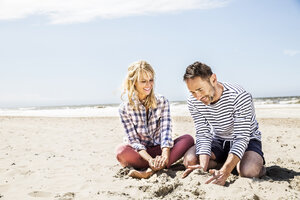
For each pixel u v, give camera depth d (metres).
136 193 2.74
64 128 9.71
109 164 4.06
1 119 14.81
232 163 2.82
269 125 8.74
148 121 3.51
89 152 5.12
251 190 2.63
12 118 15.66
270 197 2.51
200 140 3.26
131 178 3.25
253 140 3.18
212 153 3.27
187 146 3.53
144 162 3.46
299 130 7.26
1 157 4.72
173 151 3.44
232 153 2.85
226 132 3.21
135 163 3.46
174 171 3.33
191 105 3.30
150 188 2.78
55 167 3.96
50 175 3.54
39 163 4.22
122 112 3.47
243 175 3.00
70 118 14.91
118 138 6.91
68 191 2.91
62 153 5.06
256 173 2.96
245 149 2.97
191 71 2.72
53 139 6.94
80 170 3.75
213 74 2.84
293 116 11.71
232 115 3.05
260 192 2.61
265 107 18.58
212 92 2.82
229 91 2.99
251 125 3.11
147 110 3.49
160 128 3.49
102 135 7.56
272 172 3.38
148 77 3.23
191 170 3.11
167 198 2.58
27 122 12.69
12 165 4.10
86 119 13.99
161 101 3.48
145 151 3.35
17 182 3.27
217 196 2.51
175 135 6.91
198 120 3.30
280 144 5.32
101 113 19.69
